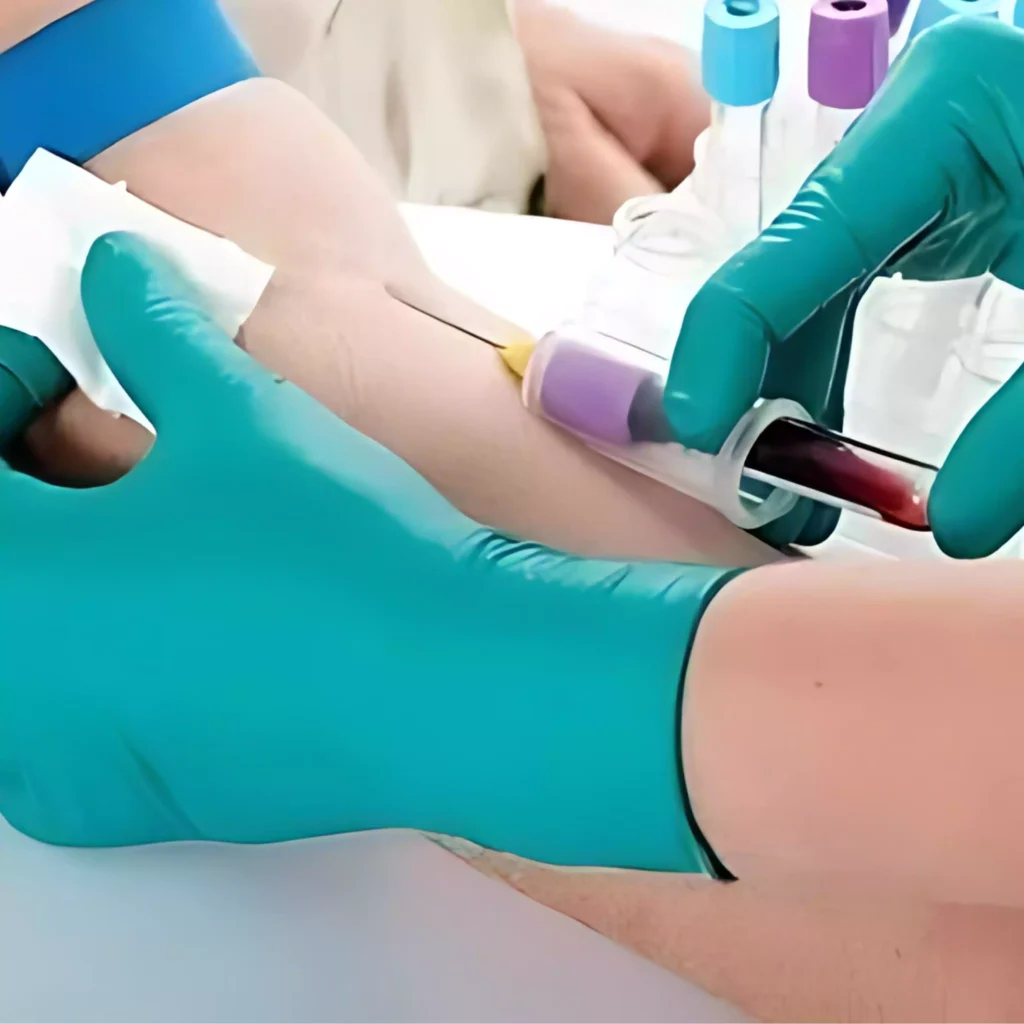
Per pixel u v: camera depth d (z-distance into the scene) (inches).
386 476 24.0
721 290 23.5
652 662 22.0
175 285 25.0
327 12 27.4
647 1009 23.5
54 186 25.0
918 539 24.2
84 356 25.0
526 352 24.8
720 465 23.9
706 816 21.8
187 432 24.3
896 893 21.5
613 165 27.8
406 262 25.8
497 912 24.0
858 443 23.7
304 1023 23.5
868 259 23.5
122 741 24.0
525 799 22.4
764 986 23.4
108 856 24.6
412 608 23.1
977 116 23.1
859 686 21.3
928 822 21.1
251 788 23.7
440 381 24.9
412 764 22.9
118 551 24.0
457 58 27.7
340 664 23.2
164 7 25.4
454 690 22.7
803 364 24.2
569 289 26.2
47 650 24.0
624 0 27.2
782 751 21.4
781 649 21.6
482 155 28.2
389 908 24.0
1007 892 21.1
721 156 25.5
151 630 23.7
